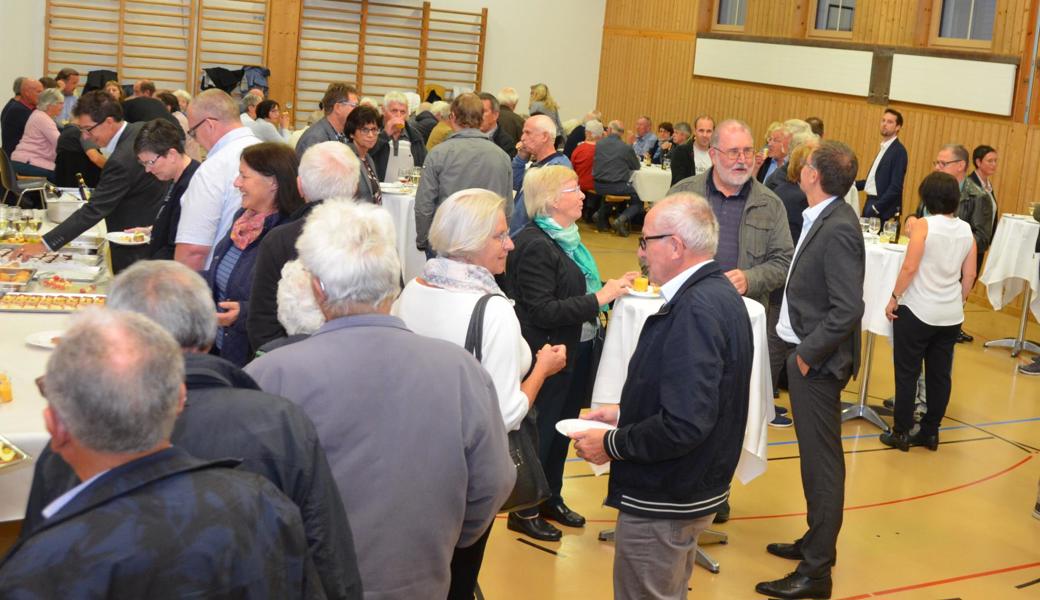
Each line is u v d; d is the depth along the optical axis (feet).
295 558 4.17
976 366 21.83
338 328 5.87
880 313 16.88
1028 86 26.86
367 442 5.70
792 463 15.79
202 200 11.02
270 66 44.27
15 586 3.59
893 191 25.52
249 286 9.52
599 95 49.78
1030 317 26.25
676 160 31.14
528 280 10.50
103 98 15.57
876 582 11.90
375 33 46.06
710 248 7.97
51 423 4.00
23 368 8.76
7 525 9.33
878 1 32.27
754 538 12.94
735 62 39.29
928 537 13.29
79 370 3.88
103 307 4.25
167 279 5.12
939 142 29.86
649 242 8.00
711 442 7.84
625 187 34.76
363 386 5.73
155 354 4.02
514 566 11.53
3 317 10.34
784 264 12.48
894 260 16.69
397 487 5.76
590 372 11.87
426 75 47.57
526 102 49.16
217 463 4.17
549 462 12.38
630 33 46.88
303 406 5.62
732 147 12.19
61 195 16.96
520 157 21.77
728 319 7.76
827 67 34.35
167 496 3.92
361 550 5.69
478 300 7.52
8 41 38.11
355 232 5.89
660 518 7.89
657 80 45.01
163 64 42.68
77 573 3.67
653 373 7.88
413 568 5.90
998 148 27.68
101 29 41.45
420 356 5.92
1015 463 16.26
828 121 34.47
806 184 10.82
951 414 18.56
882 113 32.04
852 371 10.98
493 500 6.28
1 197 20.79
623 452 7.79
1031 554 12.93
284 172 9.47
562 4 48.57
